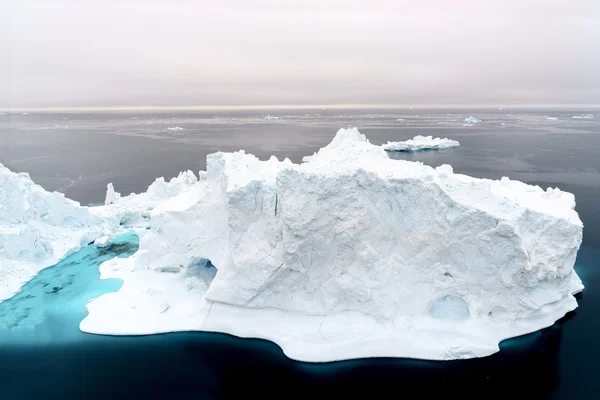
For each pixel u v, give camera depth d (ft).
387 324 106.11
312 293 112.68
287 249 107.45
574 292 129.59
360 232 109.40
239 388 92.17
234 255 113.09
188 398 89.61
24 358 102.58
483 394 89.61
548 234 108.99
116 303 122.93
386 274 108.78
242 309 113.70
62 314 120.88
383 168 116.37
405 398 88.69
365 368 97.76
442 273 109.29
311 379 94.79
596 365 97.60
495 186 132.46
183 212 134.72
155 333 111.34
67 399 89.25
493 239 103.19
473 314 107.04
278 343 105.81
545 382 92.53
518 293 106.73
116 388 92.48
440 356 99.76
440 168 125.49
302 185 108.68
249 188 112.27
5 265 137.80
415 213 108.88
